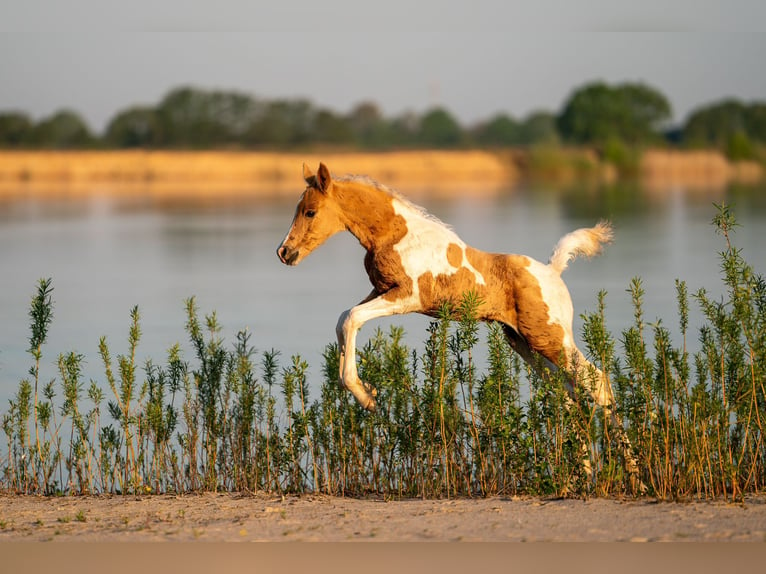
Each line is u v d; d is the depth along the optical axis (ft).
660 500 62.34
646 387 66.69
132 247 275.59
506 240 258.16
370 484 71.61
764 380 66.33
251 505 64.23
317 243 72.79
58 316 162.20
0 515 61.41
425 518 57.72
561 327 73.56
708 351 67.92
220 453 73.41
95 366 118.73
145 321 157.48
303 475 71.51
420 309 72.64
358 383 69.36
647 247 253.44
